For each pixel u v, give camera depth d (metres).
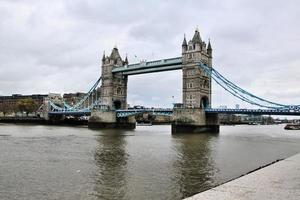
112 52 154.25
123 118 149.62
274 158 48.88
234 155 51.53
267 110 97.75
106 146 62.28
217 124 120.44
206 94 121.56
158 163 42.47
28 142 68.62
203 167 39.91
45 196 26.80
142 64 137.50
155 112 125.31
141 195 27.28
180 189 29.19
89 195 27.16
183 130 112.69
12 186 29.77
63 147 59.84
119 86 154.12
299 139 86.31
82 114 175.75
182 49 121.88
